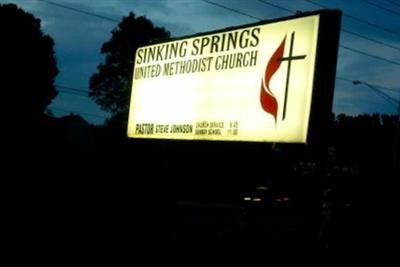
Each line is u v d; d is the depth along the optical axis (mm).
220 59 15148
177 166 21422
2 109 42719
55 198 20672
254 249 20781
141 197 20984
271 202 29297
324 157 14922
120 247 18750
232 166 27438
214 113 15109
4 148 22156
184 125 15930
